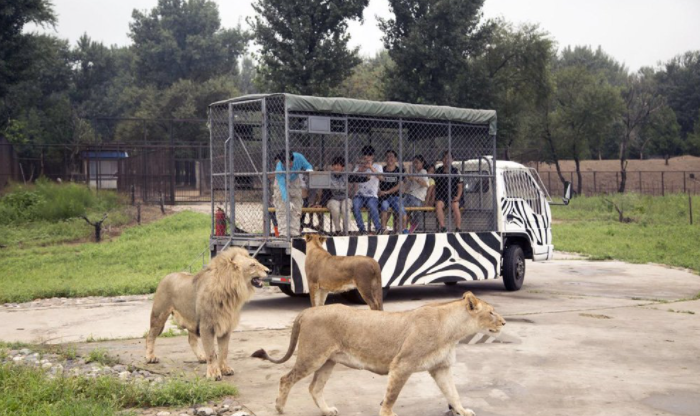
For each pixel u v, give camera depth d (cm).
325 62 4025
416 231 1448
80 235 2609
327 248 1214
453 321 633
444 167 1445
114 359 881
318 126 1222
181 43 8344
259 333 1048
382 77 4416
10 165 4081
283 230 1237
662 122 7500
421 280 1342
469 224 1530
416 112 1334
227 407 687
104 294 1430
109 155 5253
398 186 1355
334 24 4069
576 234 2833
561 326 1092
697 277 1759
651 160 7438
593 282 1669
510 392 736
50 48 4628
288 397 726
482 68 4309
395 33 4266
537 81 4734
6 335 1055
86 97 8088
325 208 1294
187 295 827
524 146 5750
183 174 5569
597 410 675
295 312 1230
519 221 1538
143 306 1307
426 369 633
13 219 2930
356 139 1396
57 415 628
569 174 6656
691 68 8644
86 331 1083
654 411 672
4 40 4319
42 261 1970
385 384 771
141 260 1934
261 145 1318
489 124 1464
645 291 1520
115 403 681
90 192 3462
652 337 1013
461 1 4038
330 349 650
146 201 4075
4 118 5212
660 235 2752
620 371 822
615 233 2850
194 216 3142
